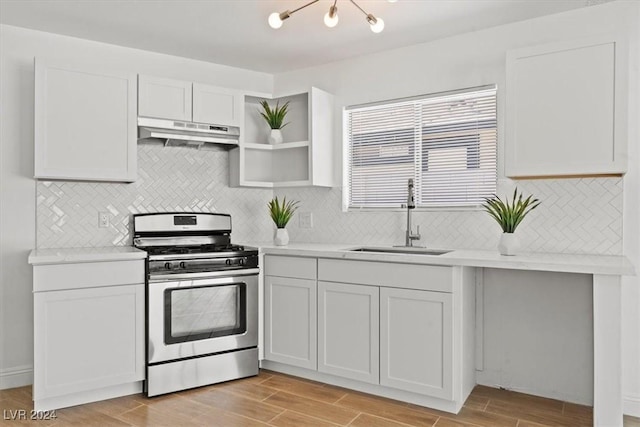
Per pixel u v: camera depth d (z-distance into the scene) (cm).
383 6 279
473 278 303
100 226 338
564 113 256
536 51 263
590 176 263
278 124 394
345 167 380
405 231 347
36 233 317
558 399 287
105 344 280
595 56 248
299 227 404
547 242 290
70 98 299
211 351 313
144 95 325
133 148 321
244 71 408
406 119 352
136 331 290
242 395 294
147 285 293
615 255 270
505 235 272
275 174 421
